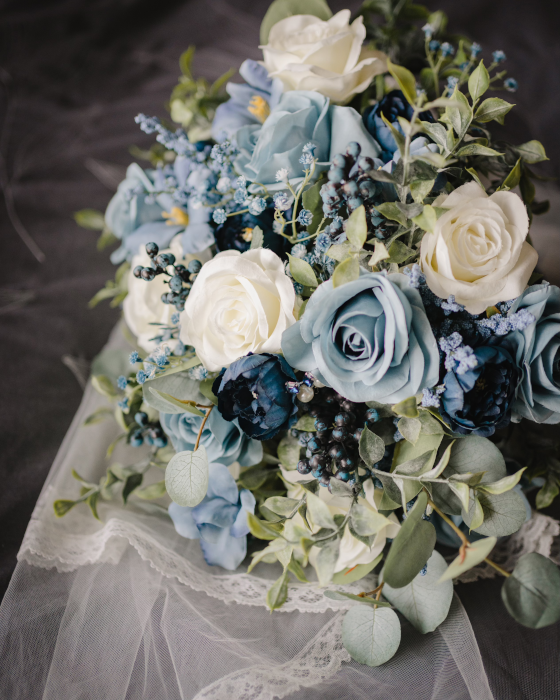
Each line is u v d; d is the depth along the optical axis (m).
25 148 0.98
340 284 0.44
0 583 0.61
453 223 0.47
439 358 0.46
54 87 1.04
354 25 0.56
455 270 0.46
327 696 0.50
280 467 0.53
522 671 0.52
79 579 0.54
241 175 0.53
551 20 1.01
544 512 0.61
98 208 0.93
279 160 0.51
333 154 0.53
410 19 0.66
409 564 0.44
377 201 0.49
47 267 0.87
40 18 1.07
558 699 0.51
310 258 0.49
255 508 0.53
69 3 1.08
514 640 0.53
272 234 0.53
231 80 0.97
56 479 0.60
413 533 0.44
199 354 0.49
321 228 0.51
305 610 0.52
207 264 0.48
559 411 0.48
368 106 0.56
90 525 0.58
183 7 1.09
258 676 0.49
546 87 0.95
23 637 0.52
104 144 0.98
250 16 1.08
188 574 0.53
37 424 0.73
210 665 0.50
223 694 0.48
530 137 0.86
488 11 1.04
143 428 0.57
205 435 0.51
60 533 0.56
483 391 0.46
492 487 0.45
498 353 0.46
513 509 0.47
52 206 0.93
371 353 0.44
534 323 0.47
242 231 0.53
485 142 0.52
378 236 0.48
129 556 0.54
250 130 0.55
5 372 0.76
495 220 0.47
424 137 0.50
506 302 0.47
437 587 0.49
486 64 0.97
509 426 0.56
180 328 0.52
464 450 0.49
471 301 0.47
